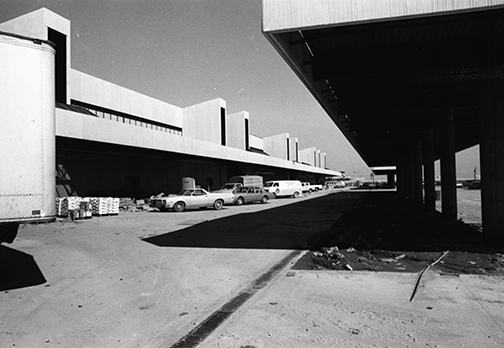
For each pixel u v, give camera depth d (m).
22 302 5.77
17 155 5.71
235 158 41.19
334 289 6.09
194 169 41.91
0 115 5.62
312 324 4.59
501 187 9.61
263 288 6.29
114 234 13.34
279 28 8.02
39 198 5.84
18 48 5.80
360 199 36.56
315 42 11.29
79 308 5.46
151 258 9.02
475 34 10.31
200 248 10.30
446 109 17.08
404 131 26.41
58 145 23.64
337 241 10.23
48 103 6.06
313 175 101.06
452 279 6.45
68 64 26.56
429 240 10.65
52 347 4.17
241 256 9.14
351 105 17.53
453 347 3.86
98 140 22.55
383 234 12.05
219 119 43.81
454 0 7.16
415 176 31.84
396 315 4.82
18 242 11.67
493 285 6.04
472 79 14.91
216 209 25.88
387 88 16.38
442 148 17.33
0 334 4.54
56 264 8.46
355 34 10.69
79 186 26.23
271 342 4.11
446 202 17.38
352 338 4.14
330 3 7.77
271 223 16.30
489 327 4.34
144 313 5.22
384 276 6.82
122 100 35.31
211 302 5.65
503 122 9.70
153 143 27.67
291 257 8.91
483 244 9.83
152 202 24.98
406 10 7.37
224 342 4.14
